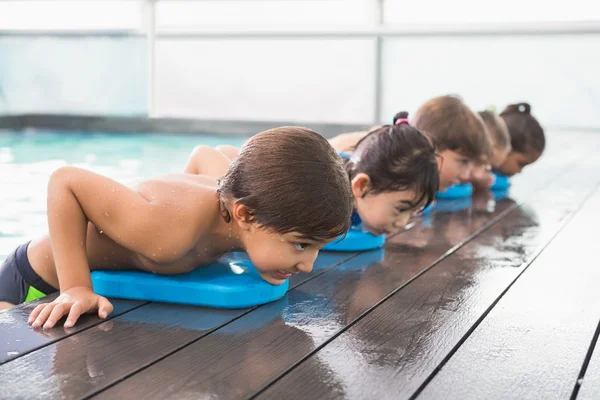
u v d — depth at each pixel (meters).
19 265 1.53
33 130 5.91
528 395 0.96
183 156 4.38
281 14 8.24
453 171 2.27
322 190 1.22
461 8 7.65
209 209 1.32
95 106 6.29
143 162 4.09
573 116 7.01
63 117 5.97
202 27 6.11
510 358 1.09
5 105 6.06
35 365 1.02
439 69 6.58
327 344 1.14
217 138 5.48
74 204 1.29
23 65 6.10
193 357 1.07
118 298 1.37
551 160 3.96
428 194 1.72
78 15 6.57
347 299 1.39
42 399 0.91
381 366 1.05
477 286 1.50
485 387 0.99
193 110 7.31
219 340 1.15
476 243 1.93
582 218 2.31
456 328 1.23
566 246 1.90
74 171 1.30
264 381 0.99
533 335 1.20
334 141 2.24
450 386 0.99
